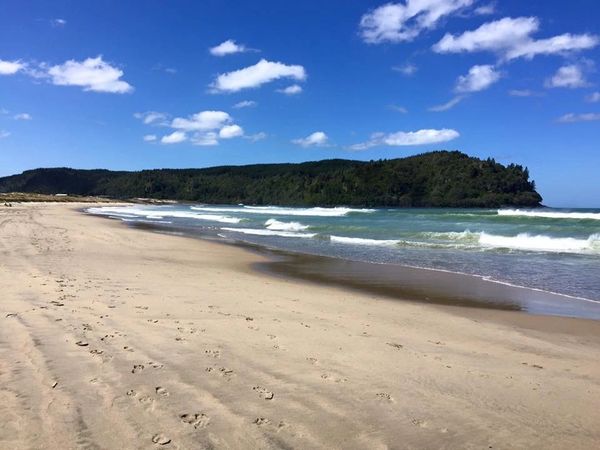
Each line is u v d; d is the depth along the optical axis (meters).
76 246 15.34
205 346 5.14
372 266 14.09
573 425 3.78
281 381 4.28
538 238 19.38
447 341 6.30
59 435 3.06
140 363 4.45
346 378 4.48
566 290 10.51
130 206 95.81
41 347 4.70
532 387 4.59
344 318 7.32
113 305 6.84
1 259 11.01
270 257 16.06
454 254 16.75
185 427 3.29
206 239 22.08
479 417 3.82
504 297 9.82
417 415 3.78
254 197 148.25
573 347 6.32
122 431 3.18
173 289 8.73
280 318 6.89
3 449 2.85
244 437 3.22
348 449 3.18
